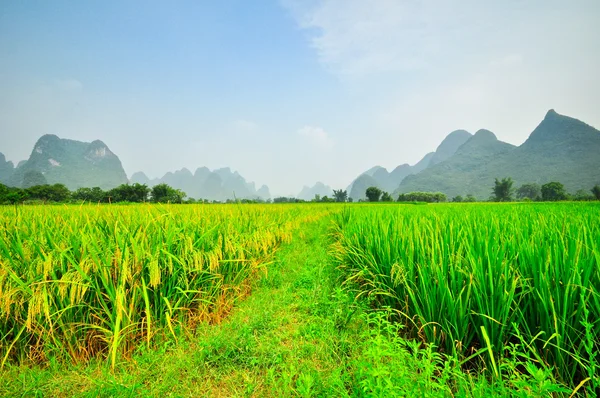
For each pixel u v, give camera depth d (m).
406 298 2.94
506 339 2.31
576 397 1.95
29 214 4.53
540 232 3.14
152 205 5.44
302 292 4.21
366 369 1.97
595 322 1.95
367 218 6.93
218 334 2.91
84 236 2.87
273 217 8.05
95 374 2.35
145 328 2.86
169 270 3.09
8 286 2.47
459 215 6.49
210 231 3.84
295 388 2.22
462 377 1.91
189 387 2.23
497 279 2.43
